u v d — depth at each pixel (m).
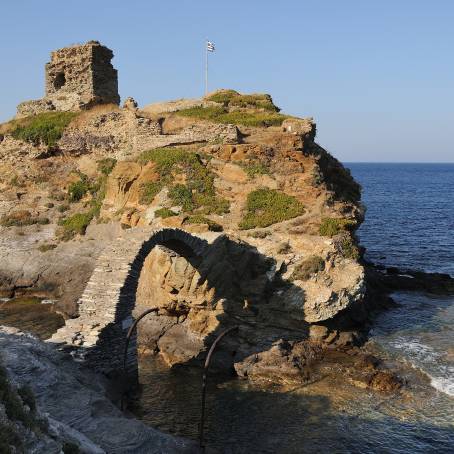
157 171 43.19
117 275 26.20
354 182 50.53
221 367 30.44
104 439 17.88
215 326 33.38
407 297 46.38
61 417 18.41
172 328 34.16
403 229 91.56
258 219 38.72
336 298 33.53
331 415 25.19
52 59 61.09
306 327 33.81
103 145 53.94
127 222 42.94
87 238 46.84
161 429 23.81
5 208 53.69
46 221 51.59
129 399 26.02
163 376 29.70
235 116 49.78
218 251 33.34
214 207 40.25
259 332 33.31
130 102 55.00
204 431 23.75
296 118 49.75
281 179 41.78
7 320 39.88
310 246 35.91
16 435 12.56
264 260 35.12
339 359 31.55
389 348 33.44
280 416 25.16
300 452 22.22
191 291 33.34
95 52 59.28
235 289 34.53
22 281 45.94
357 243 41.03
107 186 47.75
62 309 41.19
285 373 29.22
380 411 25.52
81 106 58.25
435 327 37.84
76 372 22.94
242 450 22.25
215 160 43.28
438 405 26.05
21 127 58.41
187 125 49.19
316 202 40.25
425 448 22.56
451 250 71.25
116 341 25.61
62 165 55.97
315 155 45.16
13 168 57.16
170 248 31.75
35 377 19.91
